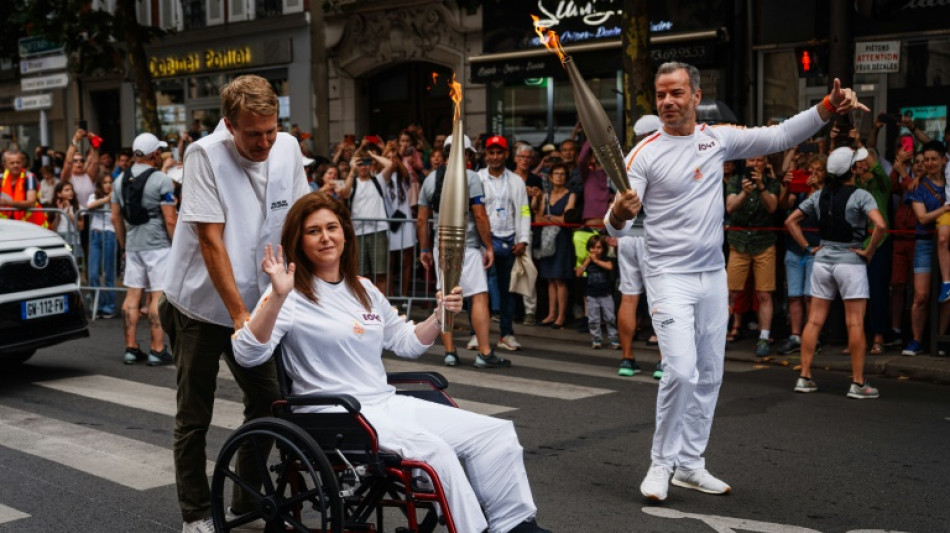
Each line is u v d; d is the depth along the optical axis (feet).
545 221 38.24
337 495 12.31
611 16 52.19
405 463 12.36
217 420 23.68
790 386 28.22
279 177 14.97
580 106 14.90
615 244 33.68
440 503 12.30
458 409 13.62
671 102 17.33
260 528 15.51
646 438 22.12
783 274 36.40
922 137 36.06
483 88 59.62
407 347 14.48
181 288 14.97
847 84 32.76
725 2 48.24
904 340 33.14
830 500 17.74
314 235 13.75
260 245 14.90
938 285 30.63
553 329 38.09
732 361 32.60
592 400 26.05
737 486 18.62
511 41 56.65
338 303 13.94
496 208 33.14
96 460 20.42
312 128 69.97
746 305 34.94
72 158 46.14
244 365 13.43
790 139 17.57
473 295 30.76
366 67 65.72
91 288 42.16
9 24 67.31
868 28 45.03
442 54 60.90
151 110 55.57
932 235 30.91
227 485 18.72
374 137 40.98
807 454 20.81
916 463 20.13
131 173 30.89
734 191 33.78
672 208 17.48
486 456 13.21
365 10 64.90
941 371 29.01
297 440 12.72
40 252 28.17
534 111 57.47
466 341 36.60
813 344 27.25
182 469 15.33
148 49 82.17
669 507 17.37
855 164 31.27
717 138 17.63
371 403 13.73
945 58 43.21
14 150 44.06
